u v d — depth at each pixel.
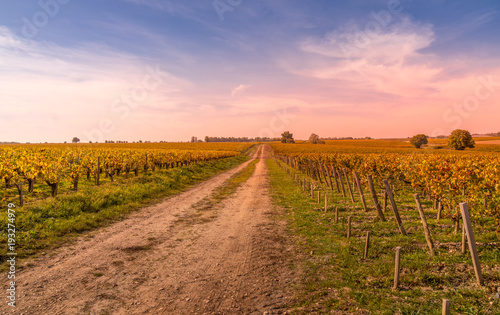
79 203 10.98
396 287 5.13
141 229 9.48
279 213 12.05
